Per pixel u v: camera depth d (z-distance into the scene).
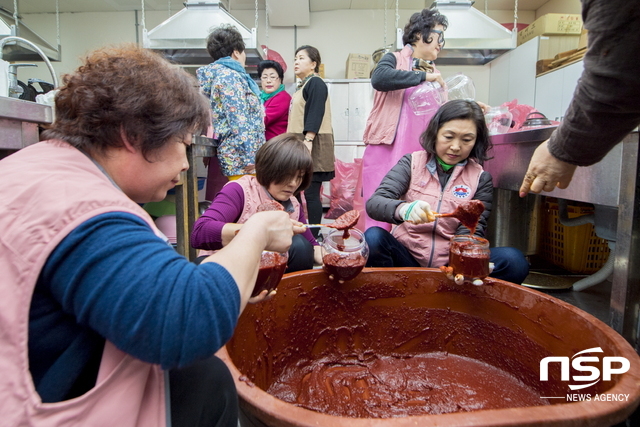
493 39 3.43
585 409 0.58
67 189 0.52
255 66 4.27
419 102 2.27
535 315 1.07
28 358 0.51
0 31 2.78
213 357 0.76
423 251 1.61
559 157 0.94
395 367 1.23
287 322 1.17
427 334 1.29
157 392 0.58
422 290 1.26
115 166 0.63
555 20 3.95
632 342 1.26
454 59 3.93
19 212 0.51
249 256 0.64
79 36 5.21
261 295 0.92
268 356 1.12
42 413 0.48
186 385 0.68
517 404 1.04
